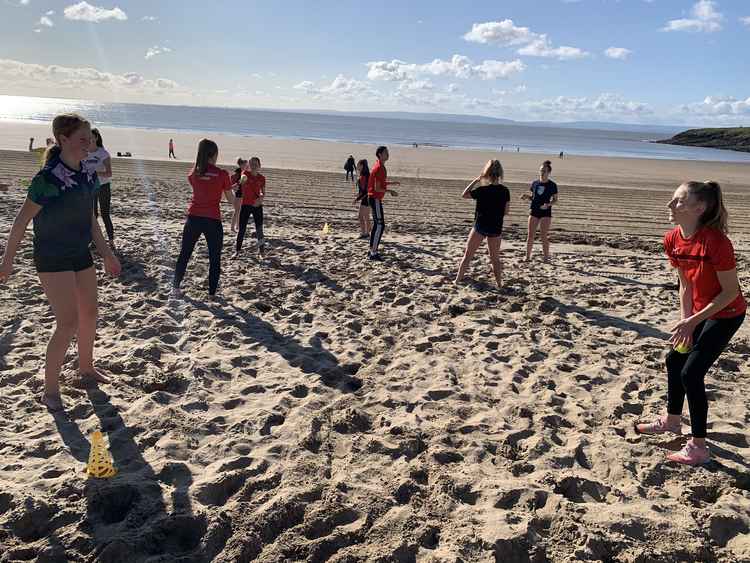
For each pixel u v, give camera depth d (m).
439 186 23.44
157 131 80.62
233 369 5.03
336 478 3.49
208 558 2.83
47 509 3.08
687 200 3.63
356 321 6.41
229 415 4.24
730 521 3.20
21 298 6.61
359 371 5.14
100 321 6.06
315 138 83.25
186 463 3.59
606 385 5.05
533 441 3.96
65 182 3.87
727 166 59.09
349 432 4.07
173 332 5.86
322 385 4.76
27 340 5.43
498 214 7.96
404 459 3.73
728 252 3.57
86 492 3.24
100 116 170.75
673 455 3.83
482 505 3.29
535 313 7.11
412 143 87.38
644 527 3.11
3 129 57.91
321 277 8.30
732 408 4.63
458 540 2.95
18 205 12.95
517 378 5.11
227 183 6.89
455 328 6.43
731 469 3.76
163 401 4.36
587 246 12.73
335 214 15.52
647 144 164.62
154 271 8.11
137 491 3.26
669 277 9.61
